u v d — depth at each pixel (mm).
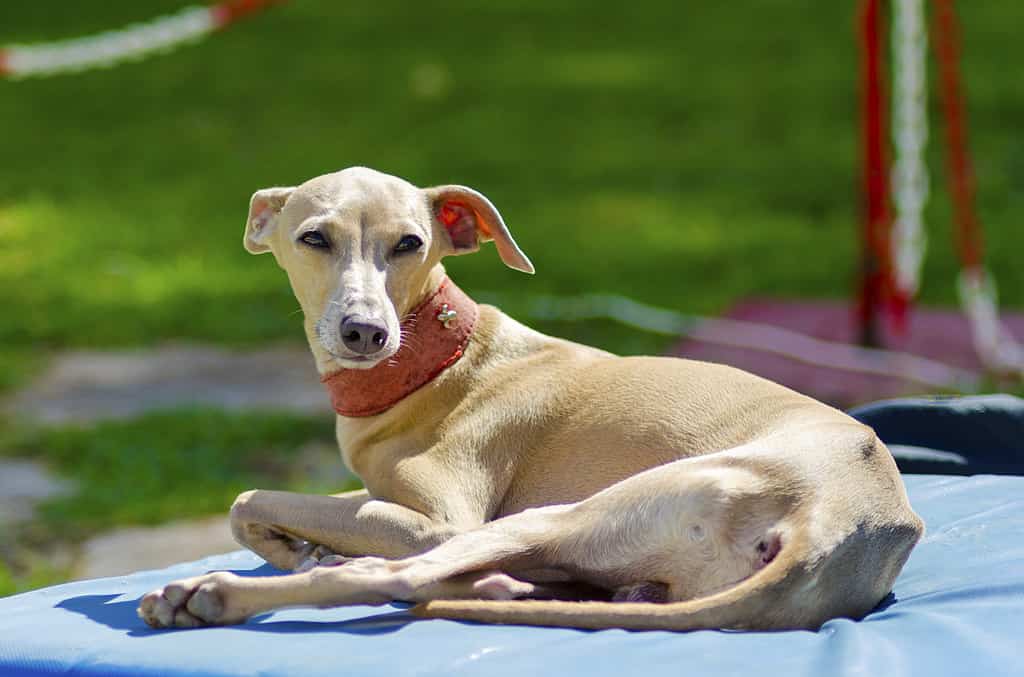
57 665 4660
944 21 12906
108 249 20188
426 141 26797
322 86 31125
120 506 10414
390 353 5230
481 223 5918
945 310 16516
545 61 33219
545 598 5047
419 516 5363
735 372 5574
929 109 28141
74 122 28594
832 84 30359
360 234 5477
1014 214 21562
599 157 25531
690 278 18359
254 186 23922
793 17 37125
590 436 5539
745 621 4582
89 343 15766
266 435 12117
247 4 14758
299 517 5422
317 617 5047
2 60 14727
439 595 4887
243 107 29609
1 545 9664
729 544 4766
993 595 4977
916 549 5676
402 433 5660
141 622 5031
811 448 4906
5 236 21219
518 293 17422
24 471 11406
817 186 23422
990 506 6289
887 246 13297
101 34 32219
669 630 4598
